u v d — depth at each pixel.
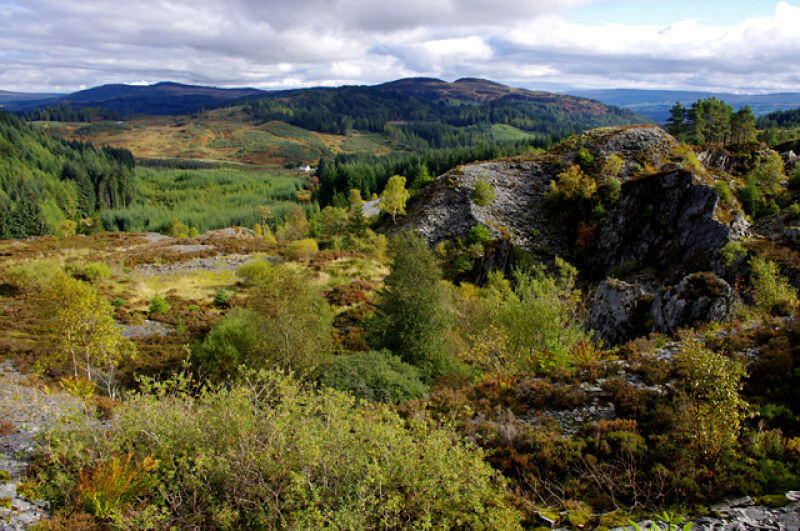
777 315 17.31
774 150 77.88
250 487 7.50
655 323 31.02
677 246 51.06
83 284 18.61
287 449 7.88
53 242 49.34
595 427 10.98
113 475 7.52
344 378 16.89
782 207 59.81
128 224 163.00
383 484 7.58
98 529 7.02
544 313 20.00
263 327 19.73
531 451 10.65
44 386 14.62
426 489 7.41
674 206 53.06
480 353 18.61
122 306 31.42
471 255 62.47
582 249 62.53
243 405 8.94
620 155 74.88
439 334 21.89
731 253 42.25
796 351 12.34
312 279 37.31
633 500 8.48
